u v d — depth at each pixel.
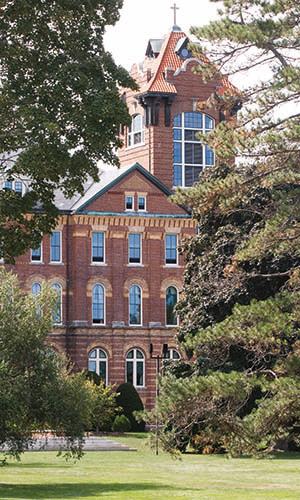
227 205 26.53
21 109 43.25
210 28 25.25
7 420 42.94
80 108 44.34
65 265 89.69
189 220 92.44
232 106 26.50
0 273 46.44
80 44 45.62
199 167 99.12
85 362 89.19
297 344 26.75
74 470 51.25
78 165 44.38
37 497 37.88
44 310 45.88
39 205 56.66
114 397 77.88
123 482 44.38
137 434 79.44
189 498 36.94
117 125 44.84
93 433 78.62
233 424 25.70
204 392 25.45
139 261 91.81
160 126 98.12
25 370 44.41
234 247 58.47
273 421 25.52
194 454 63.06
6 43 44.59
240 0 25.75
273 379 26.83
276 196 26.34
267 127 25.81
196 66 26.41
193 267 63.75
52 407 43.72
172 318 92.25
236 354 54.66
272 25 25.14
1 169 47.84
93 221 90.19
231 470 51.31
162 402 25.97
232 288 33.00
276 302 26.19
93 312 90.12
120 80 45.91
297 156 25.84
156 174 97.69
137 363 90.81
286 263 54.25
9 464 54.66
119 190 91.25
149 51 103.75
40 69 44.88
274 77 25.91
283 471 50.44
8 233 47.09
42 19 44.59
